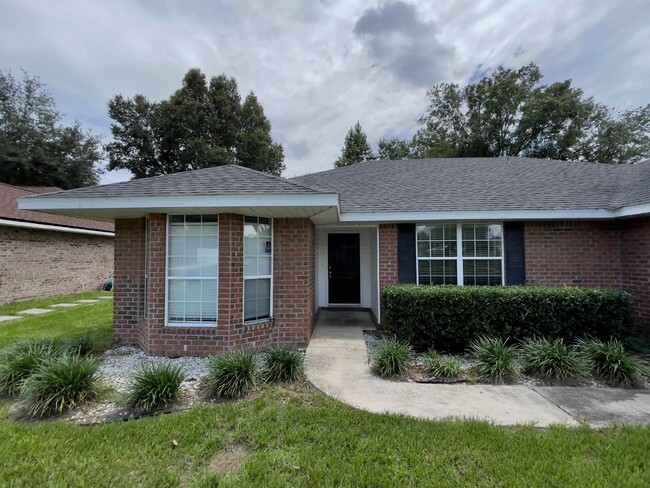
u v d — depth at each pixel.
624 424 3.38
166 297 5.80
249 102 29.97
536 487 2.43
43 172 28.03
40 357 4.59
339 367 5.16
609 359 4.67
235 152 29.23
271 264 6.38
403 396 4.14
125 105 28.91
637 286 7.00
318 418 3.48
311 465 2.71
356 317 9.21
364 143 33.84
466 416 3.60
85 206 5.29
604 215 7.11
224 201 5.22
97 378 4.16
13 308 10.57
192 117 27.38
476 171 10.20
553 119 24.58
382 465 2.72
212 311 5.82
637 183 7.88
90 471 2.67
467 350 5.78
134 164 29.36
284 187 5.42
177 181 5.81
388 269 7.98
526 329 5.66
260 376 4.53
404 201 8.16
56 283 13.16
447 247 7.96
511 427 3.36
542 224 7.64
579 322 5.61
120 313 6.55
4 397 4.10
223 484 2.50
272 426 3.31
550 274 7.56
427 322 5.84
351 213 7.69
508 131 26.98
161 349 5.73
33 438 3.09
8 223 10.69
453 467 2.68
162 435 3.16
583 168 9.92
